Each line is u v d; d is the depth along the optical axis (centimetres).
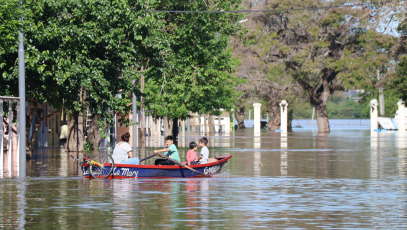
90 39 6562
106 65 6794
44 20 6600
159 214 3400
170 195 4228
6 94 6612
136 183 4997
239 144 12400
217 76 10181
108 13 6575
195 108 13600
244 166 6900
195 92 9369
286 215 3378
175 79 9331
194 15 9038
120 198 4066
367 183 5112
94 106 6906
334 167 6781
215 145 11956
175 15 9119
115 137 11625
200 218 3272
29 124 7656
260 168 6631
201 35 9181
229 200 3978
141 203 3828
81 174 5741
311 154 9125
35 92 6856
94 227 3003
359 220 3222
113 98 6862
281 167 6781
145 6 7144
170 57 8588
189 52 9212
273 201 3950
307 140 14350
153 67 7519
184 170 5484
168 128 14950
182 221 3172
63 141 10838
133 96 9956
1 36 5672
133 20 6775
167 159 5731
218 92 13788
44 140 11219
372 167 6788
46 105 11238
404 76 16650
